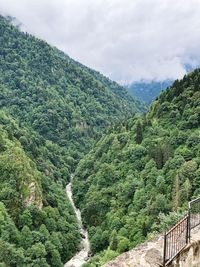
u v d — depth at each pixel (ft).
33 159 510.58
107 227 354.74
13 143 481.87
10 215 360.48
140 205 342.85
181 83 489.67
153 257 59.16
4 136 485.97
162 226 104.94
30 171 422.00
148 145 433.07
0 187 388.57
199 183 304.91
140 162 416.05
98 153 536.42
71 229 381.19
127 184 385.09
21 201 382.83
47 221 372.38
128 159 438.81
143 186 370.94
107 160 490.90
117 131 570.46
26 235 337.72
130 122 556.10
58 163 597.52
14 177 399.24
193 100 445.37
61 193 473.26
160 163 386.73
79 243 363.56
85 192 469.16
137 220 309.01
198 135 386.32
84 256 341.21
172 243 60.13
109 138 538.06
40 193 403.75
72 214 431.84
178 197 285.02
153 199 320.50
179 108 460.55
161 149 393.91
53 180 510.99
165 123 456.86
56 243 338.75
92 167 524.93
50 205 420.77
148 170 384.68
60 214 411.75
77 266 321.73
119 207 373.81
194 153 370.53
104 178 435.53
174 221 104.12
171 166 362.94
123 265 58.18
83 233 388.98
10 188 385.29
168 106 475.31
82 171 538.47
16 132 561.43
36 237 340.59
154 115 497.87
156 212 290.97
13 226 335.47
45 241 340.59
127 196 375.86
